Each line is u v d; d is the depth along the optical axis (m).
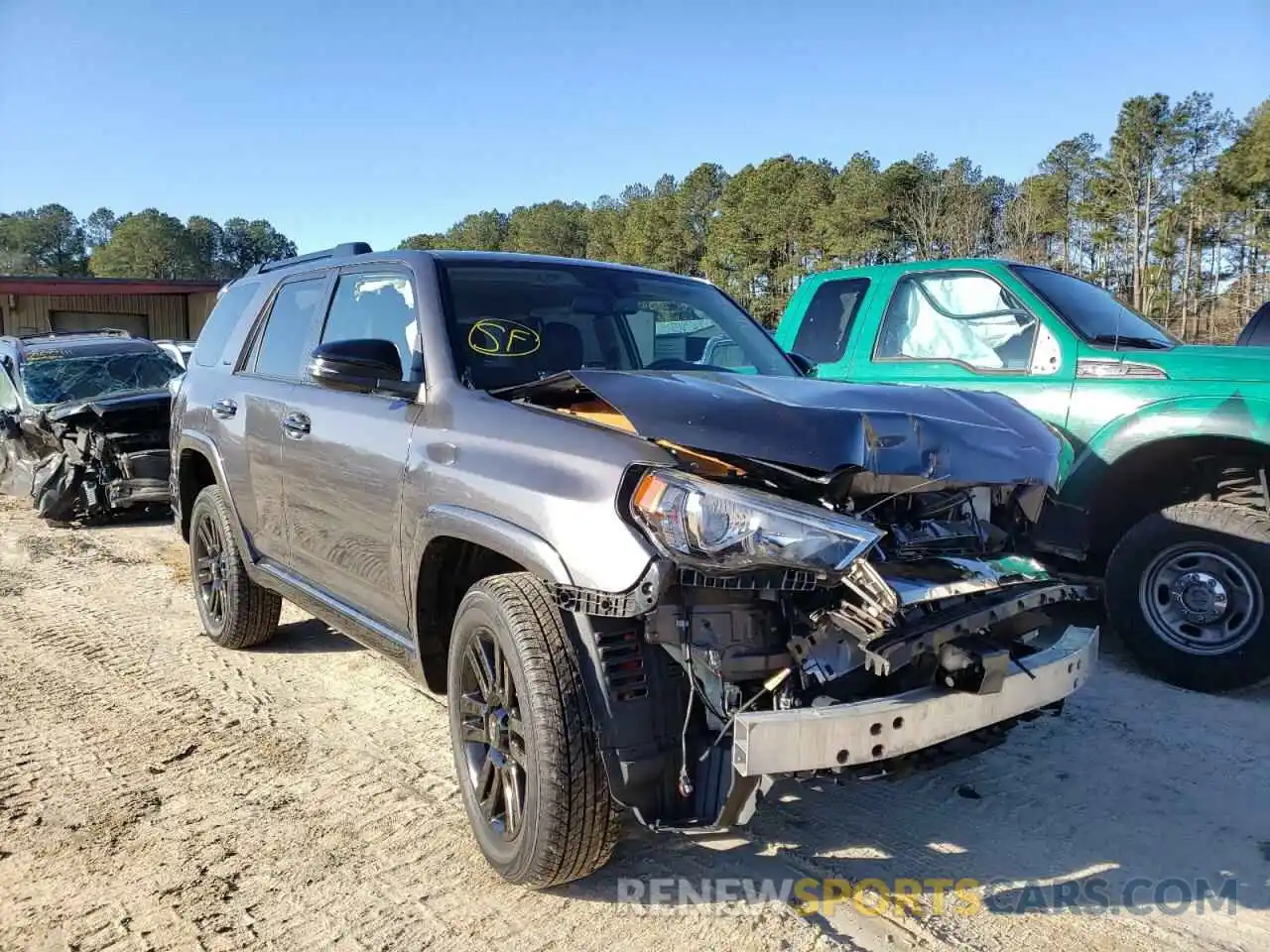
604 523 2.61
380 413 3.62
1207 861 3.21
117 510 9.40
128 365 10.91
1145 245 64.94
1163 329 5.98
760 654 2.58
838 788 3.71
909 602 2.54
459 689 3.20
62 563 7.65
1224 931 2.82
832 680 2.59
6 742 4.13
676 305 4.32
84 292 31.94
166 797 3.63
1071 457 4.48
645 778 2.60
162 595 6.64
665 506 2.53
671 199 108.19
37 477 9.44
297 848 3.27
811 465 2.58
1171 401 4.70
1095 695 4.67
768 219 89.69
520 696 2.75
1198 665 4.62
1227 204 60.69
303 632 5.70
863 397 3.09
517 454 2.94
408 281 3.86
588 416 2.99
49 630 5.79
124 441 9.22
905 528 2.89
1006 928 2.83
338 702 4.61
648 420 2.66
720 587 2.51
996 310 5.57
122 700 4.62
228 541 5.04
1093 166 68.94
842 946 2.73
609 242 122.12
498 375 3.51
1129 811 3.54
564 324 3.85
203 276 142.62
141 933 2.78
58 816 3.47
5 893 2.98
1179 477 5.04
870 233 79.94
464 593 3.43
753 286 93.06
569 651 2.72
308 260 4.82
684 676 2.67
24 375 10.41
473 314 3.68
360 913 2.89
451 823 3.45
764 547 2.44
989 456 2.93
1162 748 4.07
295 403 4.23
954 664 2.58
